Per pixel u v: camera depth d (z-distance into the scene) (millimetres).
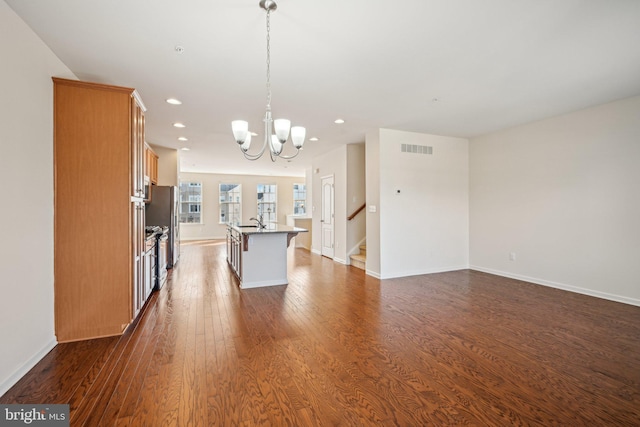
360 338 2703
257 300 3801
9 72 1924
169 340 2629
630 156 3543
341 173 6348
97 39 2281
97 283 2627
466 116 4242
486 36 2262
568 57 2578
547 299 3816
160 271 4348
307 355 2387
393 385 1988
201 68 2770
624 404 1794
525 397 1865
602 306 3527
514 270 4895
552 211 4340
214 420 1647
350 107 3840
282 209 11680
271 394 1883
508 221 4965
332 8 1933
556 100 3619
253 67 2754
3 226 1876
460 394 1896
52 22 2068
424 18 2043
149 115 4117
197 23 2090
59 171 2488
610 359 2324
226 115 4113
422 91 3320
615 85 3172
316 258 6914
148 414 1688
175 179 6508
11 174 1951
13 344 1962
